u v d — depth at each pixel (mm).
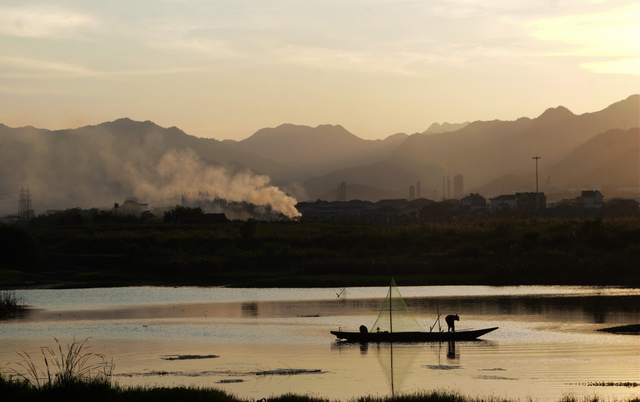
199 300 67438
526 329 46125
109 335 45531
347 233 117000
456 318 43406
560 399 26844
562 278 79062
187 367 34656
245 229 111250
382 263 87000
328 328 48531
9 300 62250
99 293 74938
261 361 36094
